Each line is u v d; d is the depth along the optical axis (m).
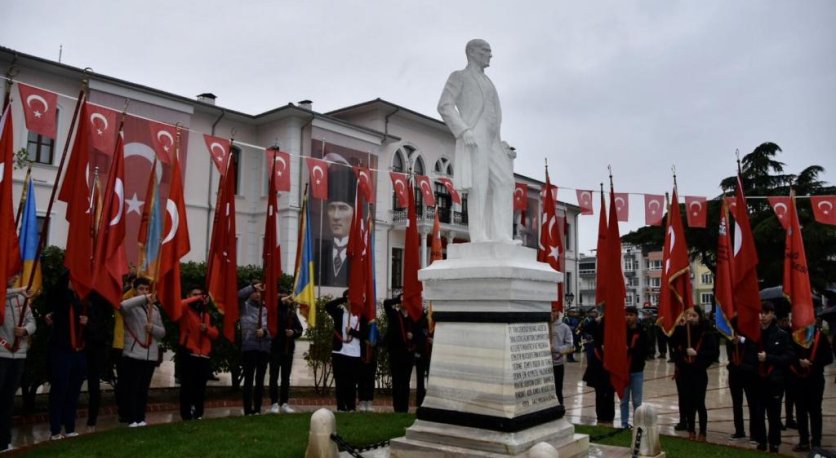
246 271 13.17
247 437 7.44
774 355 8.56
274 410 9.78
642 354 9.68
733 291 9.49
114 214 7.93
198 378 8.96
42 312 9.11
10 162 6.89
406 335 10.37
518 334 6.21
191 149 27.23
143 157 22.47
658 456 6.62
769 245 25.72
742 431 9.38
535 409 6.23
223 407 10.57
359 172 11.13
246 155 29.88
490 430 5.87
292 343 10.23
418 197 33.88
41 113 7.00
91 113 7.82
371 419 9.06
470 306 6.28
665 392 14.41
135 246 21.61
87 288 7.30
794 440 9.45
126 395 8.73
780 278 25.42
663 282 9.81
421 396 10.54
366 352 10.66
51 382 7.46
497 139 7.18
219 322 11.61
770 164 27.22
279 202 28.64
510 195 7.12
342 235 28.03
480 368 6.09
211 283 9.16
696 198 11.06
